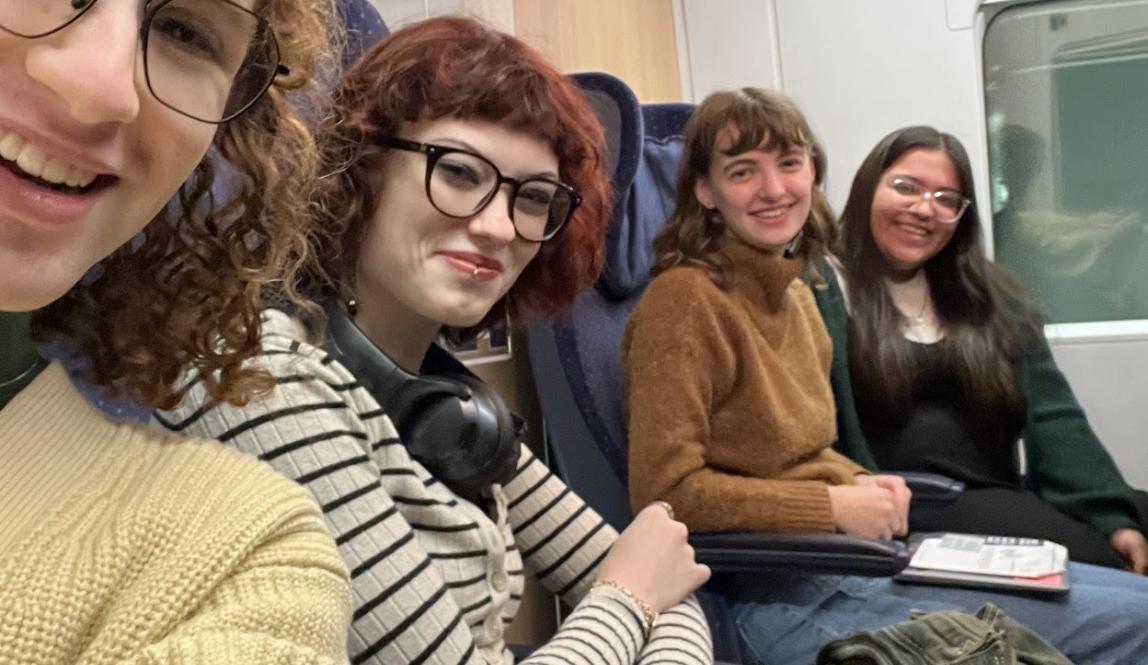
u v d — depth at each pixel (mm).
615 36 2053
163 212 545
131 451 483
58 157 384
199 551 437
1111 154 2072
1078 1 2047
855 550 1205
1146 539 1739
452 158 848
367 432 760
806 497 1286
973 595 1326
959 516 1682
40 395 476
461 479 847
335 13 818
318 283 841
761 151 1379
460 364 960
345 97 861
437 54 856
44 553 420
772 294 1469
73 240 399
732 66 2330
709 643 946
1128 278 2090
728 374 1368
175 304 552
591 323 1548
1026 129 2123
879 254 1815
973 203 1812
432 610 711
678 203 1489
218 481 479
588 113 984
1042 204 2131
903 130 1835
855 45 2213
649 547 969
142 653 383
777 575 1438
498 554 850
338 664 421
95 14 370
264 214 590
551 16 1778
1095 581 1373
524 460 1058
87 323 542
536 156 894
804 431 1441
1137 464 2098
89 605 415
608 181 1080
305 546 471
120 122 386
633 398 1373
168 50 416
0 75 370
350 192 859
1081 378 2125
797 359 1522
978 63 2123
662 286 1390
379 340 912
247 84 480
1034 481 1850
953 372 1781
